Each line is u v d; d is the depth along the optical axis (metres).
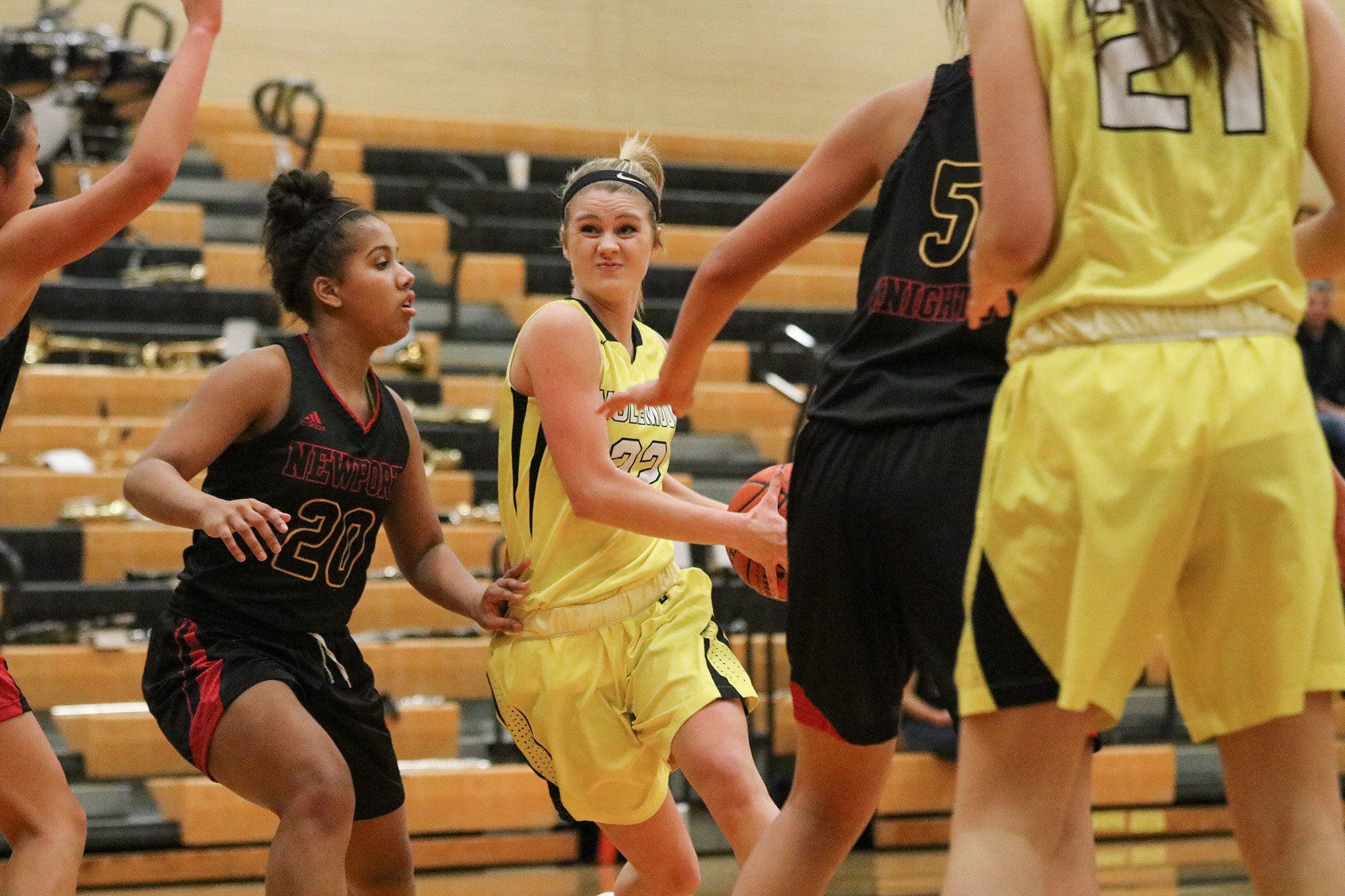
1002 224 6.13
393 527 11.76
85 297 27.66
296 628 10.59
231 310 28.33
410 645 21.34
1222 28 6.23
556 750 11.02
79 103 30.73
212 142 34.44
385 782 10.93
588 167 11.48
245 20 37.66
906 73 42.75
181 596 10.64
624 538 11.08
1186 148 6.20
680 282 32.03
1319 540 6.09
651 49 40.97
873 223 7.48
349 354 10.98
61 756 19.33
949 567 6.80
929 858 18.78
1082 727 6.20
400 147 36.50
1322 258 6.71
